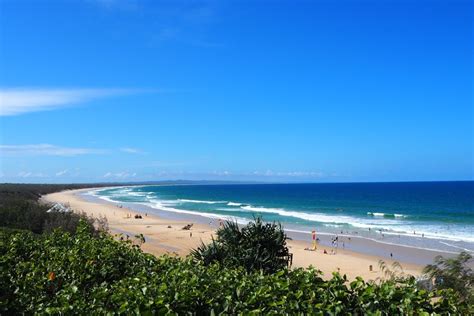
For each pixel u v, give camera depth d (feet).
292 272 19.20
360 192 546.67
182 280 17.84
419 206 299.99
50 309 16.57
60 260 24.56
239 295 16.46
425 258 105.70
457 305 15.47
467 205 302.66
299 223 189.06
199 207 290.35
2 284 21.70
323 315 14.58
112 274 23.18
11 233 40.75
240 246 33.83
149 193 563.07
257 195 500.33
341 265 95.61
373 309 14.89
